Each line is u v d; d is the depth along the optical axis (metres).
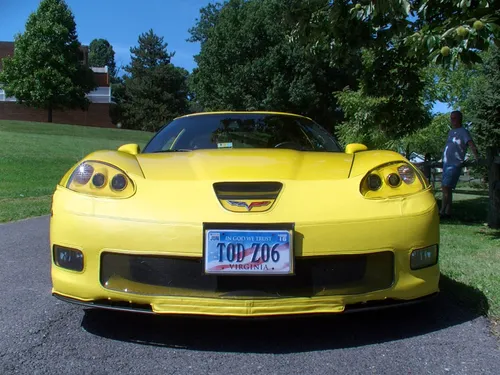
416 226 2.44
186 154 3.01
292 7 5.71
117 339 2.50
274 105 33.44
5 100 53.88
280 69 33.94
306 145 3.69
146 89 64.94
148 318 2.78
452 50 3.87
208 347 2.41
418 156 13.18
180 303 2.30
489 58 14.44
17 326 2.66
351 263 2.39
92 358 2.28
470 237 5.16
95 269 2.38
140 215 2.36
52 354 2.32
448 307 2.94
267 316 2.29
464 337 2.50
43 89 45.88
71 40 48.81
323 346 2.41
